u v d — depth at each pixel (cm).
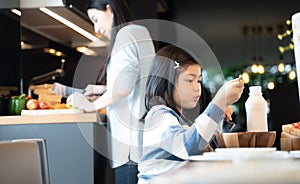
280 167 49
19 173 123
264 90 493
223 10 509
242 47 503
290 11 498
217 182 42
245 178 42
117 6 257
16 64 338
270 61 498
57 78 423
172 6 512
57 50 423
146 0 483
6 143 125
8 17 326
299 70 121
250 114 123
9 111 306
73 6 306
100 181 265
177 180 45
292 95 488
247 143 111
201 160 75
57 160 266
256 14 504
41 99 326
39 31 395
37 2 305
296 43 121
